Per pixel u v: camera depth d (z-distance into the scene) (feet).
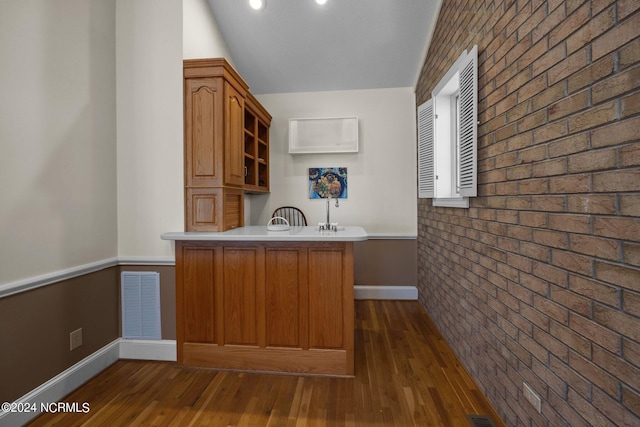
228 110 7.63
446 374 6.72
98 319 6.86
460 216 7.22
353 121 11.98
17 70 5.12
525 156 4.54
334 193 12.44
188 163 7.38
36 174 5.45
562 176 3.77
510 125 4.95
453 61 7.72
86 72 6.54
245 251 6.89
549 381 4.01
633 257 2.85
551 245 3.98
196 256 7.02
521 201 4.66
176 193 7.35
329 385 6.33
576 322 3.55
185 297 7.07
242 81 8.47
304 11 9.24
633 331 2.84
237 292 6.92
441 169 9.08
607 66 3.10
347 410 5.54
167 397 5.92
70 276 6.09
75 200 6.27
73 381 6.14
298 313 6.79
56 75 5.84
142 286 7.41
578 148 3.51
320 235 6.46
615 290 3.03
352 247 6.65
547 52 4.02
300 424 5.18
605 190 3.15
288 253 6.78
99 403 5.74
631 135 2.86
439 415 5.40
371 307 11.25
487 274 5.80
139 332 7.43
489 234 5.70
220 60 7.16
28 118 5.31
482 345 6.02
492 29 5.52
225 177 7.44
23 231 5.22
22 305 5.20
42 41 5.56
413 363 7.21
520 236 4.69
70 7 6.14
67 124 6.08
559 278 3.83
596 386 3.26
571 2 3.58
